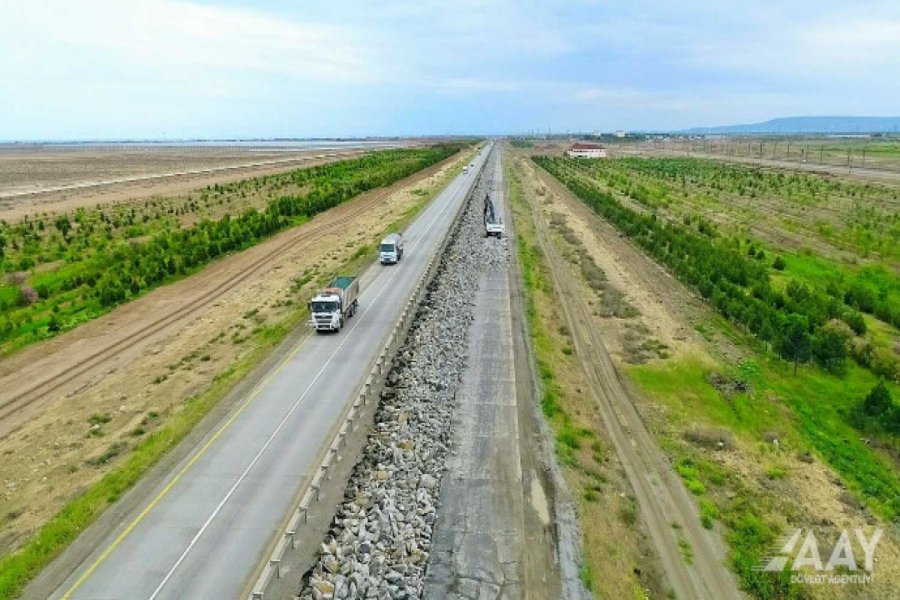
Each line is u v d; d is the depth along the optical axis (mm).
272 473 27531
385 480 27312
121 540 23344
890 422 36125
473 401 36188
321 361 39969
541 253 76000
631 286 64812
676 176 165250
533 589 22688
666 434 36281
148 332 49531
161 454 29234
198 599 20344
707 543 27328
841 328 49500
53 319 50219
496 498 27422
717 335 51875
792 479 32250
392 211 100250
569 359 45344
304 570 21719
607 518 27984
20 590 20922
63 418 35531
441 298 53875
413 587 21594
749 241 83500
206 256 70500
